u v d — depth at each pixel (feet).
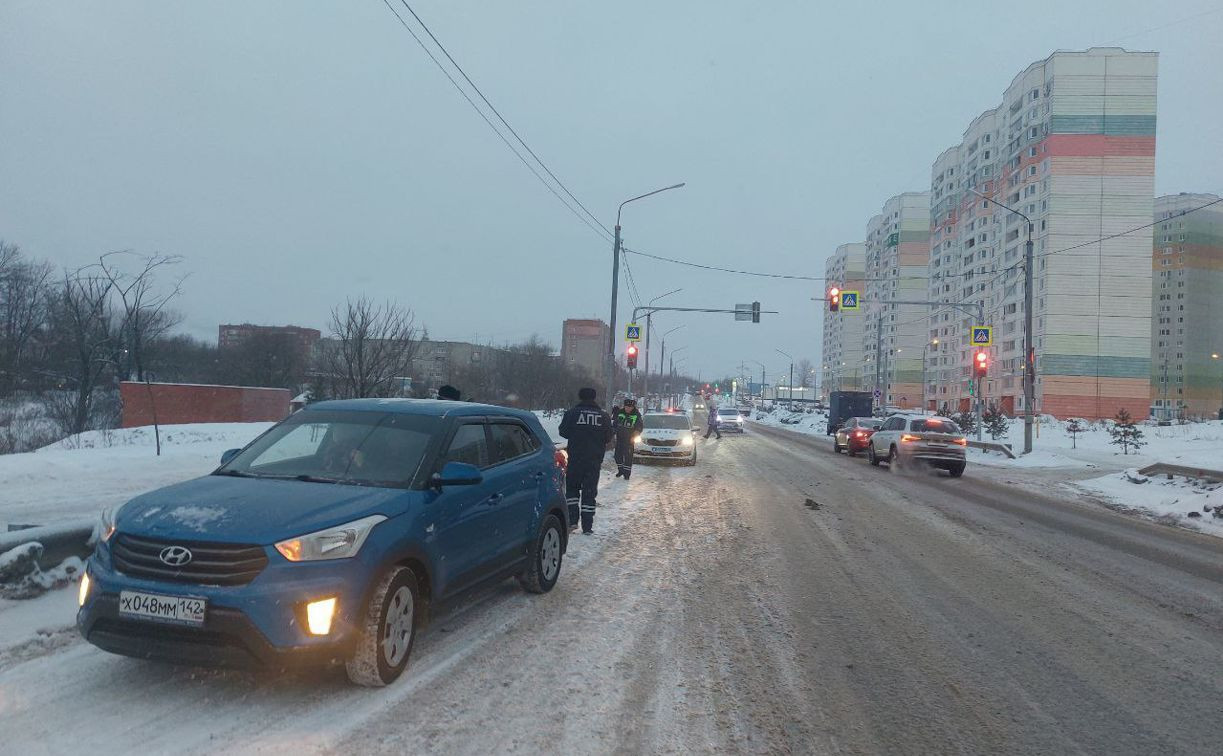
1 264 97.40
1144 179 254.88
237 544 13.33
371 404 19.49
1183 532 42.34
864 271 479.41
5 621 17.13
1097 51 257.34
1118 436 119.24
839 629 20.58
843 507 45.14
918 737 14.05
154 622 13.20
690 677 16.46
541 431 23.86
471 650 17.40
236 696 14.15
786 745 13.46
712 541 32.83
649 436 70.03
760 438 136.56
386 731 13.05
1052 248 259.80
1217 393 382.42
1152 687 17.02
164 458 46.93
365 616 14.28
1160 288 389.19
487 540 18.93
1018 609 23.36
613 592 23.40
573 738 13.25
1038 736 14.29
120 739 12.25
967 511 45.57
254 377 143.74
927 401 384.06
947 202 359.25
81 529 20.63
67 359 82.84
